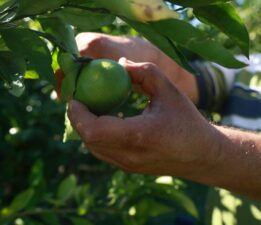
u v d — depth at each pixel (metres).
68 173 2.11
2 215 1.34
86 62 0.71
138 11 0.57
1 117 2.10
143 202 1.36
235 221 1.22
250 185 0.79
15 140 2.05
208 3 0.63
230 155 0.76
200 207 2.20
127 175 1.39
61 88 0.72
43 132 2.10
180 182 1.33
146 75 0.73
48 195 1.45
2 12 0.68
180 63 0.67
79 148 2.06
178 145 0.72
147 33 0.66
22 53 0.66
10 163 2.13
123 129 0.68
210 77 1.34
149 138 0.70
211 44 0.67
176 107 0.73
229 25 0.67
